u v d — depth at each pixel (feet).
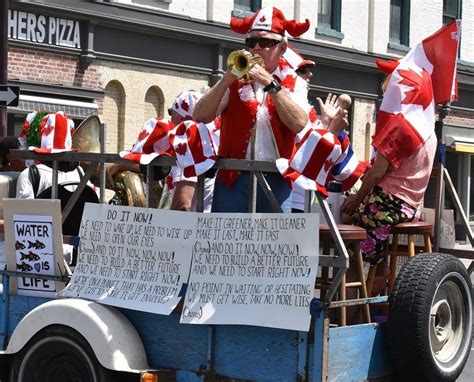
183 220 17.83
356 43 76.84
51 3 55.21
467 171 87.61
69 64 57.21
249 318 16.83
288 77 18.35
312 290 16.35
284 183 17.92
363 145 78.59
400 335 17.67
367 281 20.06
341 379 16.93
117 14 58.75
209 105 17.56
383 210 19.83
